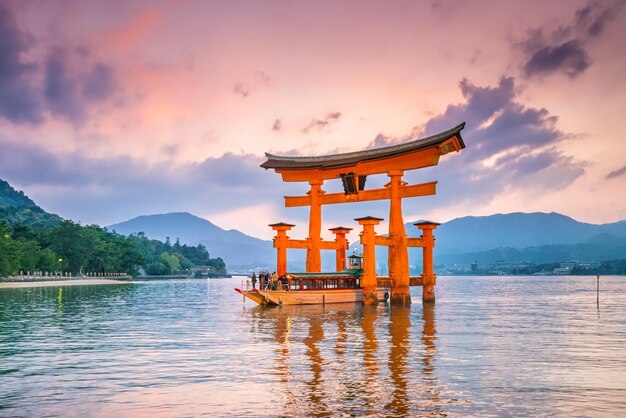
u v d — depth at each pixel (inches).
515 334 1637.6
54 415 779.4
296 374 1022.4
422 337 1535.4
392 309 2524.6
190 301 3555.6
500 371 1053.2
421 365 1108.5
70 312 2512.3
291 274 2728.8
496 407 806.5
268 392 890.1
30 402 845.8
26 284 6117.1
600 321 2116.1
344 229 3127.5
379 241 2677.2
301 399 846.5
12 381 984.3
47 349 1343.5
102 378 1003.9
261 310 2522.1
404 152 2625.5
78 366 1118.4
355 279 2893.7
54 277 7519.7
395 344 1397.6
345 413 772.6
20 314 2384.4
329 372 1038.4
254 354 1244.5
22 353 1284.4
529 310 2748.5
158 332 1684.3
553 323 2017.7
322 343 1409.9
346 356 1211.9
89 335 1614.2
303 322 1939.0
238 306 2987.2
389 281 2704.2
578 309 2849.4
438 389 907.4
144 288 6486.2
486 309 2792.8
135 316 2297.0
